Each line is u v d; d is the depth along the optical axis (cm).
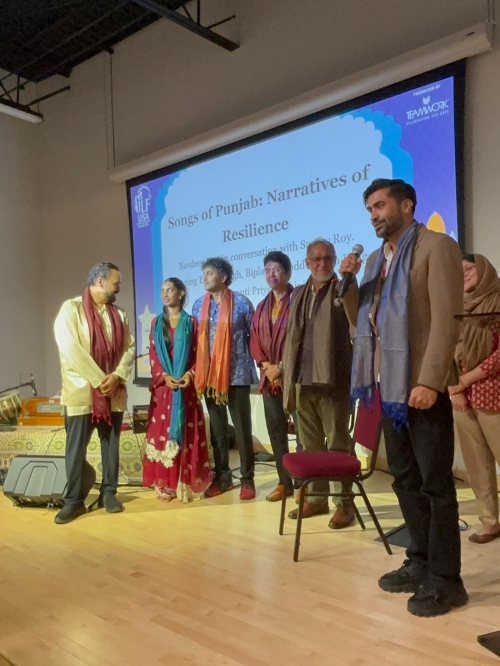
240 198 498
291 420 385
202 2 524
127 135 604
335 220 436
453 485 192
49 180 691
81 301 338
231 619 192
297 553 244
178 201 548
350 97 418
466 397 260
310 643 175
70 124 664
